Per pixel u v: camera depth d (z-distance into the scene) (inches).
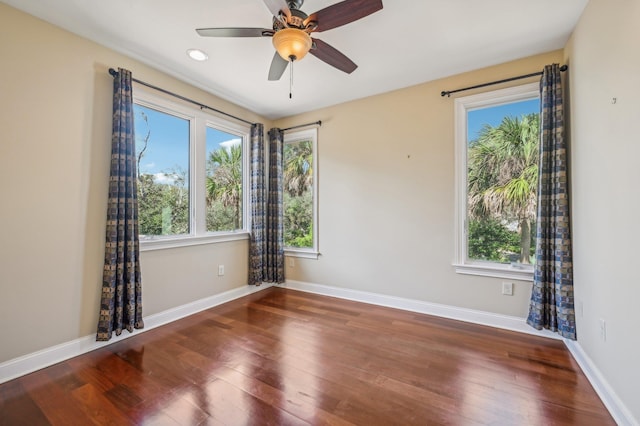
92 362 83.5
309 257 155.7
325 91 130.6
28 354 78.5
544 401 66.2
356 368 80.6
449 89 116.6
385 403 65.8
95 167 92.2
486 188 113.3
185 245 121.1
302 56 70.8
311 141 157.6
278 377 76.3
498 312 107.7
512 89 104.3
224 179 143.3
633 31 55.6
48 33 82.4
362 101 138.1
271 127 167.5
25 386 72.2
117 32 87.4
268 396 68.4
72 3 74.8
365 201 137.7
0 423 60.0
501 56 101.5
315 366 81.7
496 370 78.9
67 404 65.7
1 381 73.5
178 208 121.7
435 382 73.7
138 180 107.8
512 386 71.7
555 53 97.9
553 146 92.7
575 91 85.4
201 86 124.7
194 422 60.1
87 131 90.4
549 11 78.3
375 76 116.0
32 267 79.6
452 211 116.5
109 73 94.8
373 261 135.8
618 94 61.6
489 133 112.5
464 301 114.3
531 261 105.5
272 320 116.0
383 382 73.9
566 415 61.7
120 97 94.6
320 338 99.6
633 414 55.5
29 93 78.9
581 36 80.1
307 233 159.5
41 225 81.2
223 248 139.6
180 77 116.2
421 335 101.3
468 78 112.7
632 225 56.6
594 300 73.4
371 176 135.9
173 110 116.8
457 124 115.0
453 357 86.1
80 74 88.8
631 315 56.8
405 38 90.5
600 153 70.1
